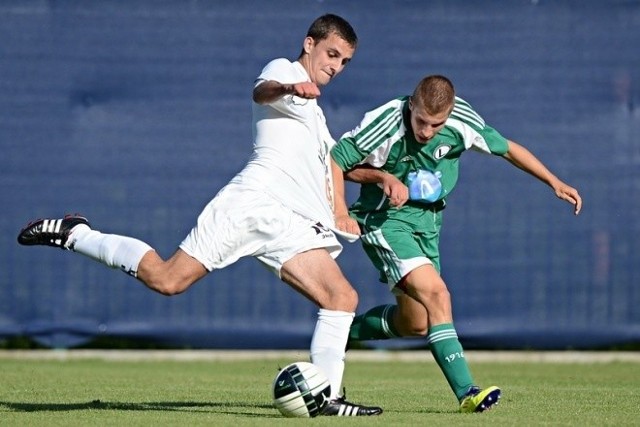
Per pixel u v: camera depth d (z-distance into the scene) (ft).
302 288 64.34
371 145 70.54
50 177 116.37
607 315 117.19
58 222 66.28
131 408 68.13
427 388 88.17
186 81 116.88
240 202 63.72
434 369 111.75
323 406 61.52
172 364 114.21
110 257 64.49
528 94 116.88
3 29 116.16
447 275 117.08
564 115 117.08
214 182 116.98
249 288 117.08
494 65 116.88
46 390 82.74
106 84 116.78
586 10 116.98
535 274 117.29
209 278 116.88
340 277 64.34
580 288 117.19
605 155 117.08
